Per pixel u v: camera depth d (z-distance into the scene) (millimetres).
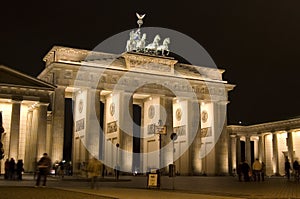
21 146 85062
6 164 61094
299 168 65562
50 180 60844
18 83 76438
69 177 74250
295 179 65688
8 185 43281
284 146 118750
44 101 78750
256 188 43875
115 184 51656
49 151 92938
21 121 85875
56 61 93750
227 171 111375
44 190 34562
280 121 113875
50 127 95562
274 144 116250
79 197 27641
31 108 85000
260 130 121750
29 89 77438
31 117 86500
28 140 85938
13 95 76250
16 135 75562
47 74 99625
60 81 93188
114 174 97062
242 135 125938
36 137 80375
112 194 31766
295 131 111688
